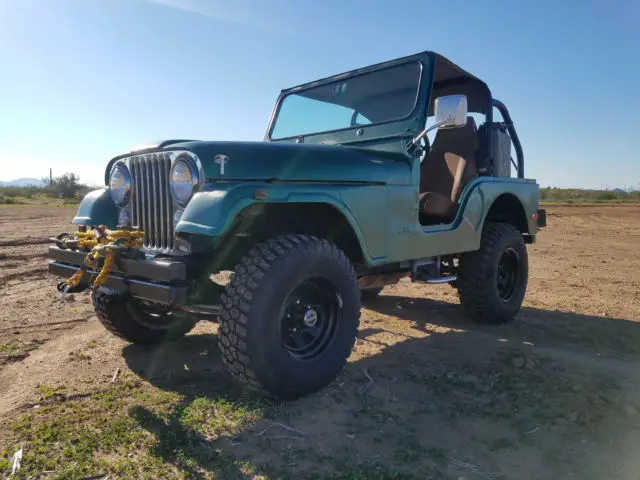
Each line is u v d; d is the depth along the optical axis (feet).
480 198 14.37
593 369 11.05
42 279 22.16
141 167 10.34
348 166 10.66
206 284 10.26
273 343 8.78
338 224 10.89
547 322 15.49
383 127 12.82
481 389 9.94
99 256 9.18
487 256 14.75
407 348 12.79
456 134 15.98
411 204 12.02
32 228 46.50
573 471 7.00
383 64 13.53
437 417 8.72
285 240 9.36
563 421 8.49
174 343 13.08
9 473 6.91
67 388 9.95
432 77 12.64
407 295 19.86
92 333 13.83
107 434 7.99
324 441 7.84
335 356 9.80
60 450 7.54
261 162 9.48
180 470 6.99
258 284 8.68
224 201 8.39
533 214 17.15
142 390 9.90
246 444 7.72
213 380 10.44
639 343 13.16
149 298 8.80
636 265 27.53
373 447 7.68
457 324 15.34
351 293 9.98
